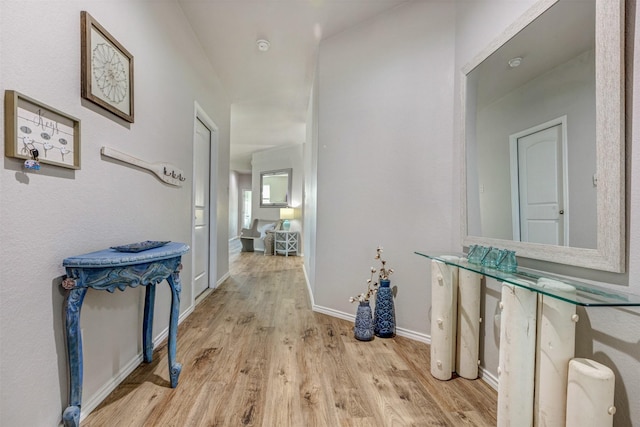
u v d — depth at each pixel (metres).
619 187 0.95
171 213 2.24
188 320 2.55
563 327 1.01
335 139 2.70
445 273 1.63
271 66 3.33
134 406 1.36
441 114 2.05
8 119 0.92
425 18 2.15
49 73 1.08
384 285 2.24
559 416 1.00
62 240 1.16
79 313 1.15
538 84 1.31
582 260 1.08
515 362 1.14
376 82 2.41
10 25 0.93
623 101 0.95
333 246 2.70
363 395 1.48
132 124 1.67
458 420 1.30
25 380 1.00
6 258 0.93
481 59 1.70
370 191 2.44
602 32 1.00
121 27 1.55
